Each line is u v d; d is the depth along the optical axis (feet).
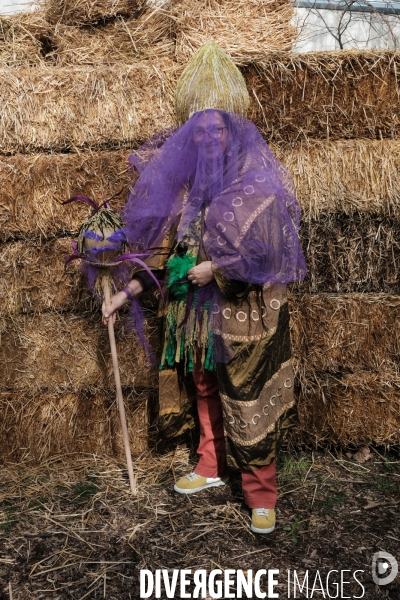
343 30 16.05
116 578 7.85
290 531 8.79
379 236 10.23
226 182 8.21
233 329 8.39
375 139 10.09
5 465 10.82
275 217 8.16
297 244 8.63
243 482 8.90
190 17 10.37
